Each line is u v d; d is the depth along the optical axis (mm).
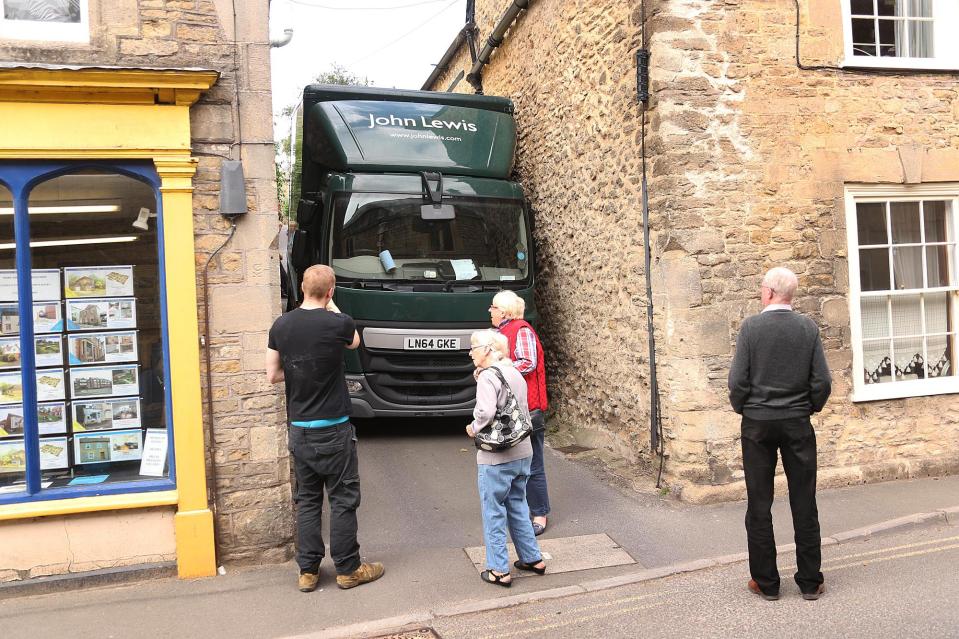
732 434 6129
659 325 6316
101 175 4691
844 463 6496
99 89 4422
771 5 6320
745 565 4793
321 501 4594
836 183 6465
